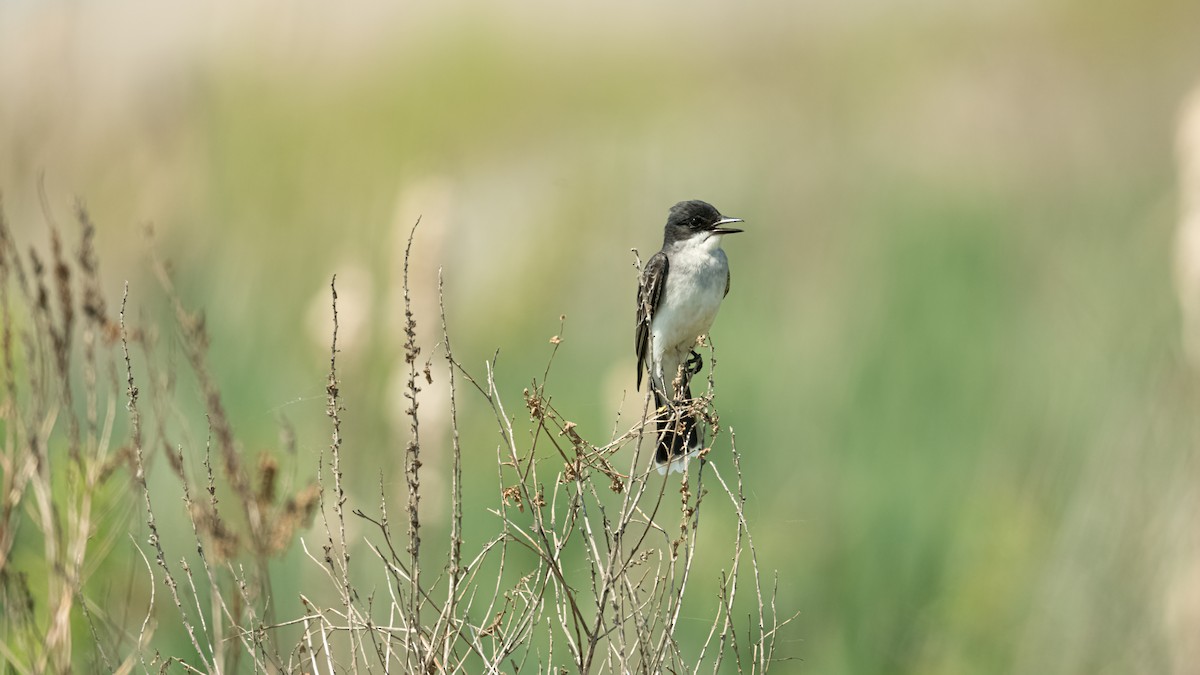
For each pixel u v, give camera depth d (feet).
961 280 49.88
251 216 54.19
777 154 68.69
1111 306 45.70
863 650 38.04
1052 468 41.11
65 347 24.98
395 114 68.18
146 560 23.75
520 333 55.26
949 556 40.42
